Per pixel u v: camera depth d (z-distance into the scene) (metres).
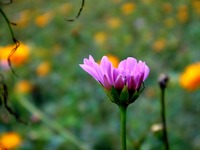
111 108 1.49
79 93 1.58
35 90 1.64
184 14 2.20
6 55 1.20
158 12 2.35
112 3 2.61
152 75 1.70
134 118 1.40
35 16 2.45
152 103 1.46
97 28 2.35
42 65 1.74
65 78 1.72
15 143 1.10
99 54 2.00
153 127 0.72
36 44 2.25
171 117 1.41
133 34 2.21
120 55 1.99
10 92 1.20
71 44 2.08
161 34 2.13
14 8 2.54
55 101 1.62
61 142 1.17
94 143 1.34
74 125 1.38
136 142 0.82
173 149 1.28
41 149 1.19
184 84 1.20
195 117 1.40
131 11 2.41
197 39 2.04
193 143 1.29
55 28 2.34
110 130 1.38
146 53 1.95
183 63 1.80
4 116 0.83
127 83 0.50
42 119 1.19
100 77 0.51
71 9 2.58
